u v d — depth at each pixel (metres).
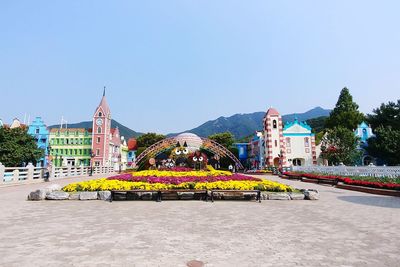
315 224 8.85
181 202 13.71
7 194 16.94
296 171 44.28
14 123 68.69
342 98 63.50
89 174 43.34
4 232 7.59
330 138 49.03
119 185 14.70
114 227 8.22
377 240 7.08
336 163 48.94
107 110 77.88
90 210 11.22
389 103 55.72
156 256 5.75
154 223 8.80
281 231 7.91
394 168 22.12
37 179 27.88
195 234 7.50
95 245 6.45
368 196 16.66
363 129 57.19
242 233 7.65
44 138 68.62
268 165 57.31
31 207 11.93
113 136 84.50
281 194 14.81
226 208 11.92
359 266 5.35
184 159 32.62
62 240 6.84
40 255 5.76
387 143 46.50
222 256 5.81
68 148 76.31
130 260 5.51
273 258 5.73
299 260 5.62
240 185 15.02
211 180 16.45
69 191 14.94
